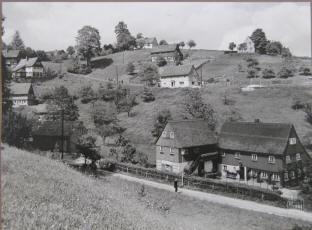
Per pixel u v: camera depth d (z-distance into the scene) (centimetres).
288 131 4991
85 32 12506
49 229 1344
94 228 1553
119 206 2216
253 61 11288
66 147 5975
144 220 2030
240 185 4116
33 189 1828
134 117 7919
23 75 10300
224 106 7881
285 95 8012
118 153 5891
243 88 8712
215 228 2823
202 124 5844
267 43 12800
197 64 12306
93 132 7075
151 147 6569
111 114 7669
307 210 3581
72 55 14225
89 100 8794
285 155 4844
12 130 4219
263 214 3359
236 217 3225
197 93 8012
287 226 3020
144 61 13225
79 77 11081
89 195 2195
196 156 5481
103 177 4306
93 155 4938
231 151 5441
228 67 11588
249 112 7538
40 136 5941
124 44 15475
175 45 13225
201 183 4409
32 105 7750
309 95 7794
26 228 1283
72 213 1672
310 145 5850
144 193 3559
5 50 11062
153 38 16200
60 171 2686
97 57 14162
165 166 5541
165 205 3316
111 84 9856
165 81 10281
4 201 1486
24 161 2519
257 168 5078
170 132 5466
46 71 10825
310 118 6831
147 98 8738
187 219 2977
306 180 4803
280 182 4797
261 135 5241
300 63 10975
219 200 3862
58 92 7669
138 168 5003
